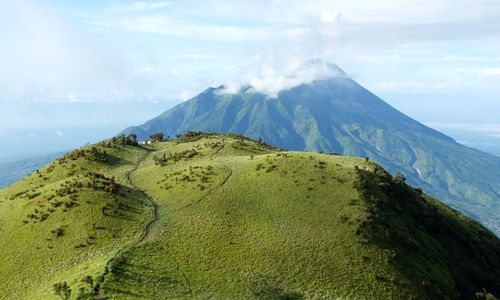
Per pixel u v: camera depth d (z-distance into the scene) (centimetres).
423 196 13275
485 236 13100
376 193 10088
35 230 8750
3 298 6881
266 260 7644
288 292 6788
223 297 6538
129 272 6844
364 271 7606
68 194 9862
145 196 10506
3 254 8194
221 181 10744
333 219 8912
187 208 9569
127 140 15788
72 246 8069
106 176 12162
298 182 10275
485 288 9669
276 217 9019
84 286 6278
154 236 8319
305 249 7981
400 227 9275
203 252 7806
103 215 8994
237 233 8450
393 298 7162
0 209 10175
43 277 7256
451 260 9794
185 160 13162
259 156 12619
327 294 6944
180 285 6738
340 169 10938
